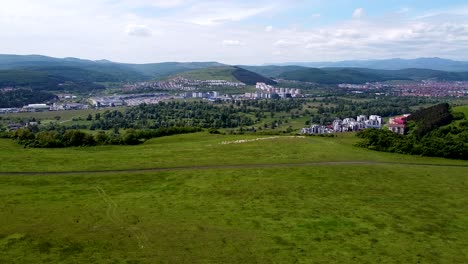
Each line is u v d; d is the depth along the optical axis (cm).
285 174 7844
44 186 7119
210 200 6378
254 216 5678
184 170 8175
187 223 5406
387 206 6200
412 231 5244
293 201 6347
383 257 4506
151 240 4859
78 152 10369
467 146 10188
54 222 5403
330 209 6006
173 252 4547
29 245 4666
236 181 7394
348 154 9738
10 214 5669
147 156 9631
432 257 4538
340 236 5038
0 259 4300
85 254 4469
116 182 7400
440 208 6166
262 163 8756
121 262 4288
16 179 7500
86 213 5769
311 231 5175
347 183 7344
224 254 4516
